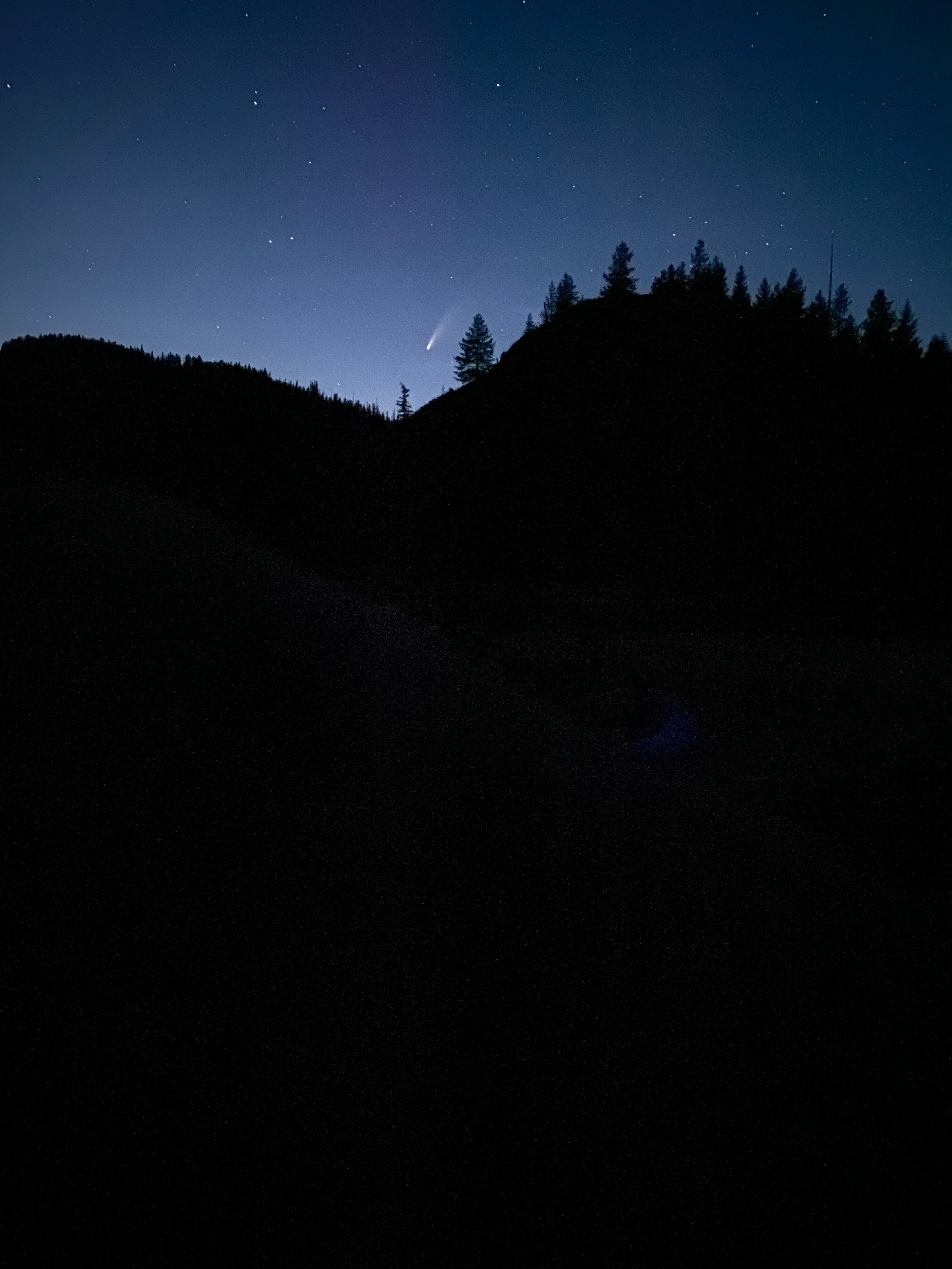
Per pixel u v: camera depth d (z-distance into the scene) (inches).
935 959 100.3
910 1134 66.9
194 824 90.7
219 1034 62.9
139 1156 52.2
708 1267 51.8
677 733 266.7
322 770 113.0
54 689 112.5
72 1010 61.8
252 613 170.7
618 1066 69.7
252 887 82.2
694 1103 66.7
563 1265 50.6
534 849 107.6
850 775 211.3
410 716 146.7
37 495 216.2
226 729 116.4
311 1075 61.0
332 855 91.6
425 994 73.4
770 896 112.4
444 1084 63.5
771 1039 77.7
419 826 104.8
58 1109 54.1
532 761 143.9
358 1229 50.5
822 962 94.4
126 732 106.5
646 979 83.8
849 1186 60.5
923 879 139.9
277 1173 53.0
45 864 77.4
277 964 72.0
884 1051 78.0
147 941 70.7
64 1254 45.8
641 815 132.8
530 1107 62.9
